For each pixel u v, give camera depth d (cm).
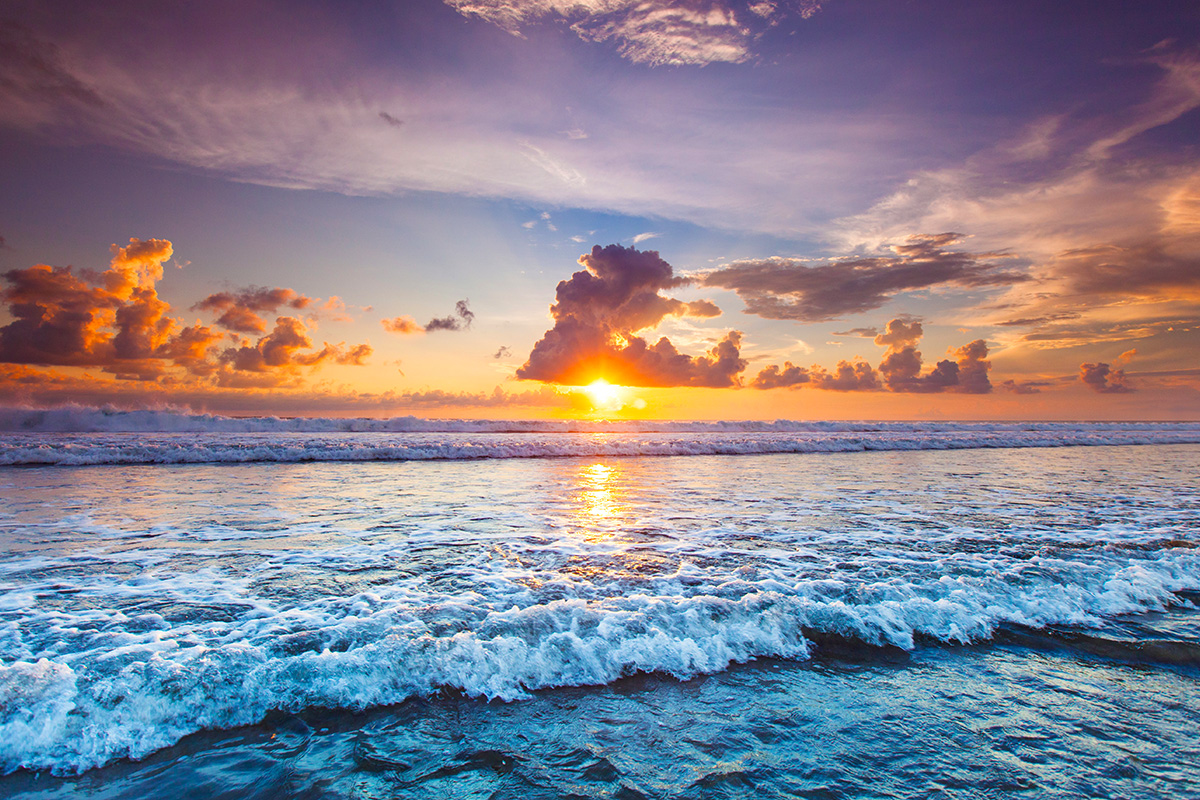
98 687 310
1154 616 474
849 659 398
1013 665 391
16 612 446
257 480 1295
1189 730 313
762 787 261
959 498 1062
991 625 451
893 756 287
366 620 416
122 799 252
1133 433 3659
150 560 611
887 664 392
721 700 343
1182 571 575
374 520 845
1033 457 2066
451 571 573
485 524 817
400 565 596
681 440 2398
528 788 260
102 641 390
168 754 283
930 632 438
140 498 1020
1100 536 727
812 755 288
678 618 427
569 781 265
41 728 285
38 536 722
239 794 254
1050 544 682
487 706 333
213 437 2356
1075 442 2812
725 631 420
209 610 457
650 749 293
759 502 1021
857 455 2153
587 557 630
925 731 311
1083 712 332
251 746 291
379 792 256
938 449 2500
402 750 290
